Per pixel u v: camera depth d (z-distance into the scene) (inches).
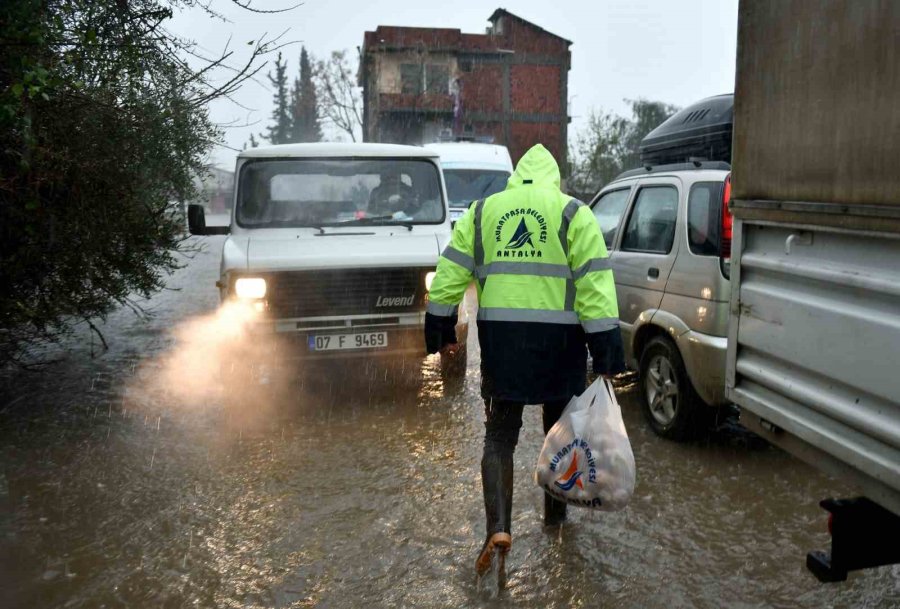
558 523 147.8
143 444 197.2
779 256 100.0
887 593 122.9
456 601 122.6
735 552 137.3
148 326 354.6
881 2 79.1
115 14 188.2
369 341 224.1
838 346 87.7
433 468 179.2
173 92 202.8
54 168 177.6
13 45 160.9
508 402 130.9
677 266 188.4
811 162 91.8
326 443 198.1
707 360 175.6
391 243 237.9
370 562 135.3
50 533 147.5
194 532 147.7
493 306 128.7
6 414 222.2
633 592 124.3
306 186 258.5
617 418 128.0
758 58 102.3
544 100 1749.5
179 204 253.9
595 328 122.2
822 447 91.7
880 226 79.7
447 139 695.7
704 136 257.9
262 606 122.3
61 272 201.8
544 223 128.1
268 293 218.4
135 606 122.5
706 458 182.5
